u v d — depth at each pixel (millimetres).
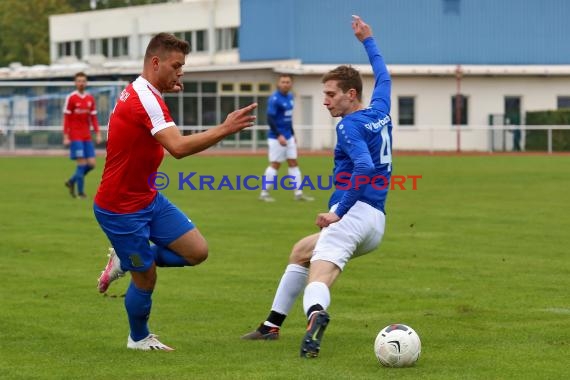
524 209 40625
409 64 109938
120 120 16031
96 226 34656
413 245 29844
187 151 15672
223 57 122812
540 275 24500
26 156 87688
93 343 17391
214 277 24375
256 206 42250
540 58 112625
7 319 19453
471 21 111250
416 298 21578
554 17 112562
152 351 16734
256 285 23281
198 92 107500
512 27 111938
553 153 93688
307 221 36344
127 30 136500
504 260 26859
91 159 46281
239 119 15586
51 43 150250
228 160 80125
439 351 16516
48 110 93500
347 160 16562
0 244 30141
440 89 109188
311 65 108688
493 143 101750
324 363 15609
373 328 18531
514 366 15422
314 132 103125
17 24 173625
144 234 16422
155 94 16047
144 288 16672
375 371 15062
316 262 16266
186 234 16750
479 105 110062
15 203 43438
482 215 38281
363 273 24828
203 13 124875
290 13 109000
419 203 43500
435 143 107000
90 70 108562
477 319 19297
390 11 109875
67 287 23047
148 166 16234
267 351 16594
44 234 32469
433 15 110312
